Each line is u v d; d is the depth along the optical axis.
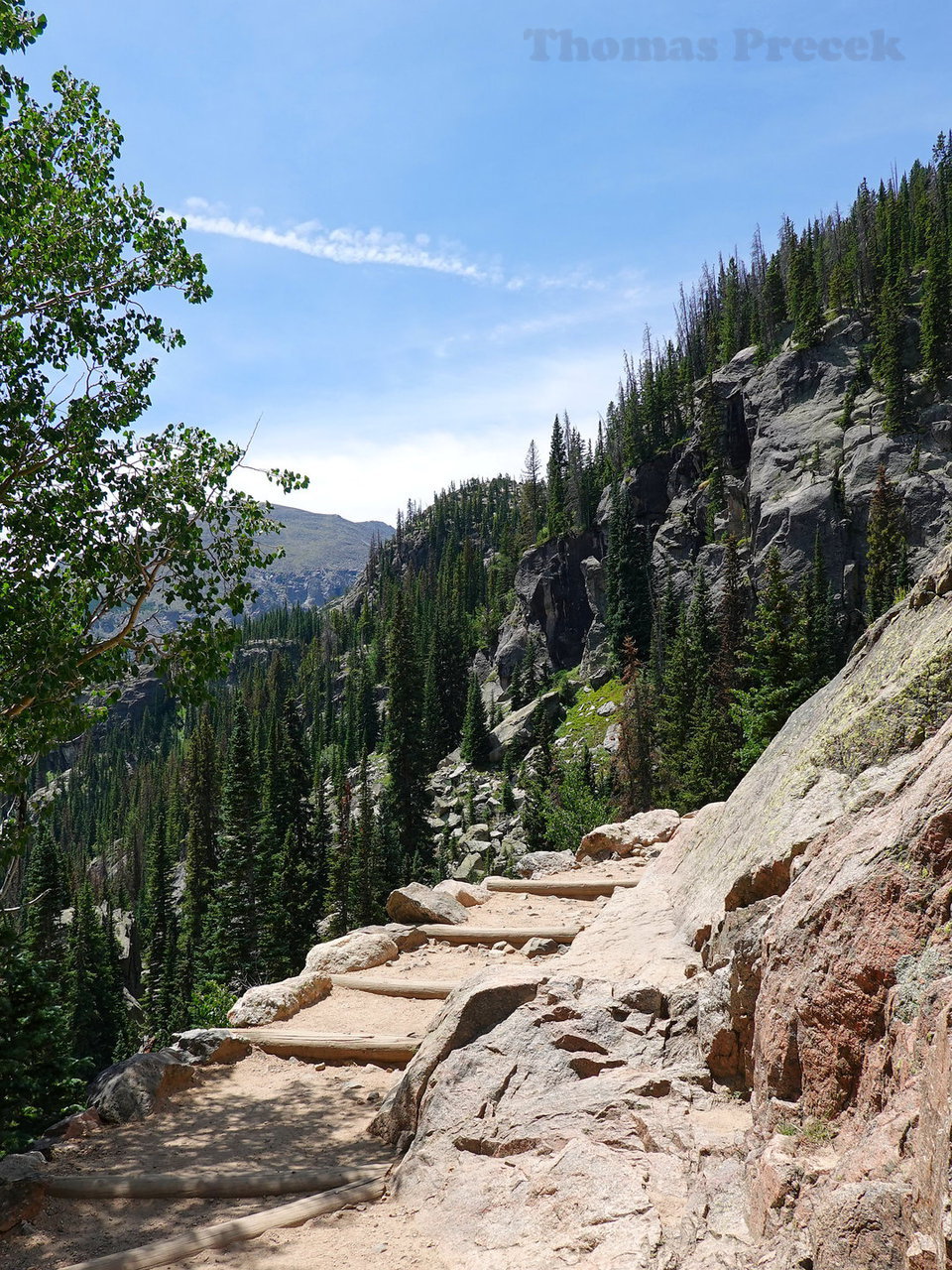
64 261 14.74
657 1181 5.40
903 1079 4.24
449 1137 7.05
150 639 14.53
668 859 13.73
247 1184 7.21
